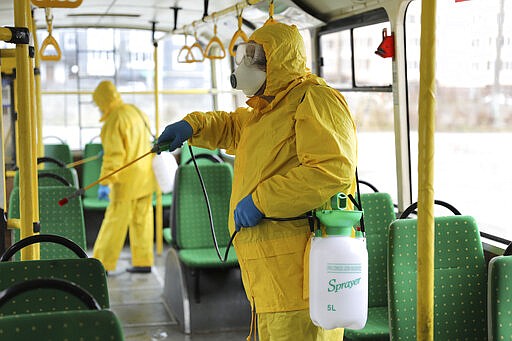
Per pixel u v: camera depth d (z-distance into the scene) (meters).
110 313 2.19
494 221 4.37
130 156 7.58
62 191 5.30
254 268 3.42
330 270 3.07
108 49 9.64
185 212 6.19
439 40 4.77
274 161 3.35
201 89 9.80
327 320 3.09
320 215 3.11
